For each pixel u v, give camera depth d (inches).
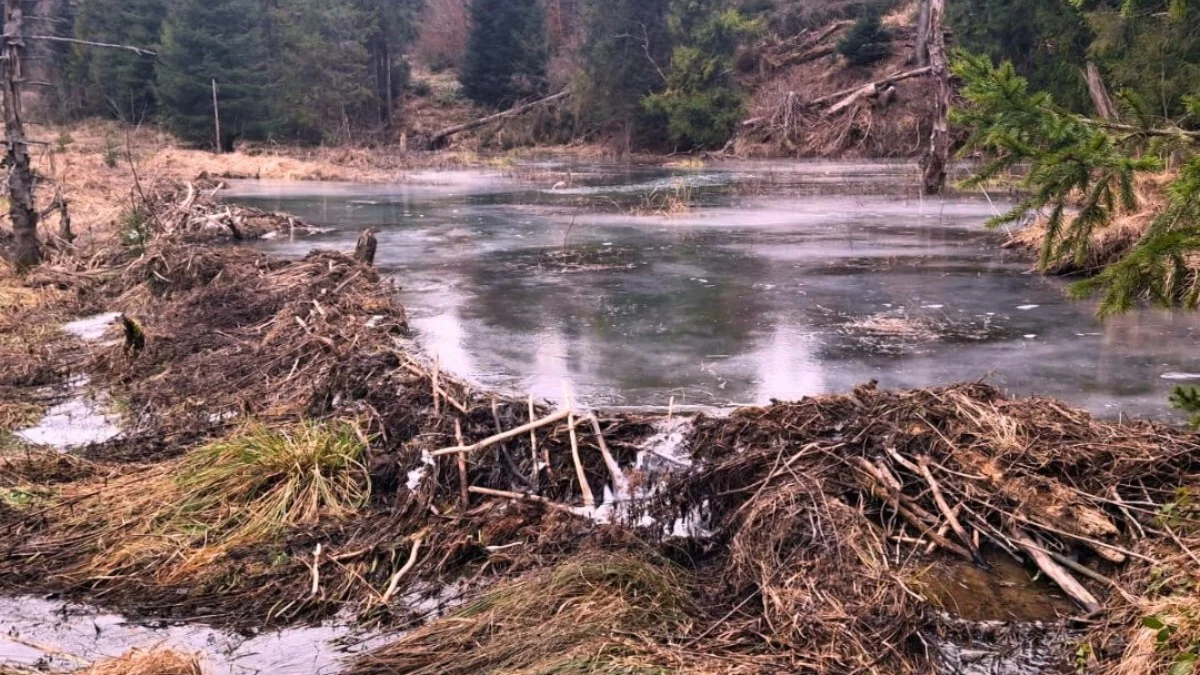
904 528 186.9
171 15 1630.2
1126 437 207.8
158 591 184.4
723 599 172.4
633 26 1667.1
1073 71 964.6
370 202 892.0
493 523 199.9
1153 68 716.7
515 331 354.9
